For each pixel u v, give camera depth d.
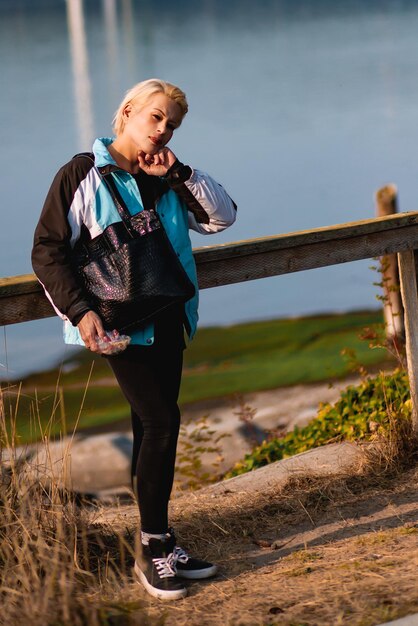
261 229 27.05
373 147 38.66
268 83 62.66
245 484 5.89
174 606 4.24
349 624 3.78
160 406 4.41
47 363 15.73
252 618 3.99
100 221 4.26
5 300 4.59
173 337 4.41
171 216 4.43
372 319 16.41
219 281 5.23
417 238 5.73
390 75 62.38
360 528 4.99
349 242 5.55
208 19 135.62
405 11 125.94
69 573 4.20
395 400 6.65
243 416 9.92
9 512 4.36
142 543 4.50
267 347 15.06
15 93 62.00
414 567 4.35
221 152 39.41
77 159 4.26
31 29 128.12
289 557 4.70
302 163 36.28
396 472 5.66
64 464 4.76
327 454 6.20
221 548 4.86
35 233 4.27
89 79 68.81
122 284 4.22
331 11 136.00
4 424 4.70
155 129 4.26
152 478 4.45
